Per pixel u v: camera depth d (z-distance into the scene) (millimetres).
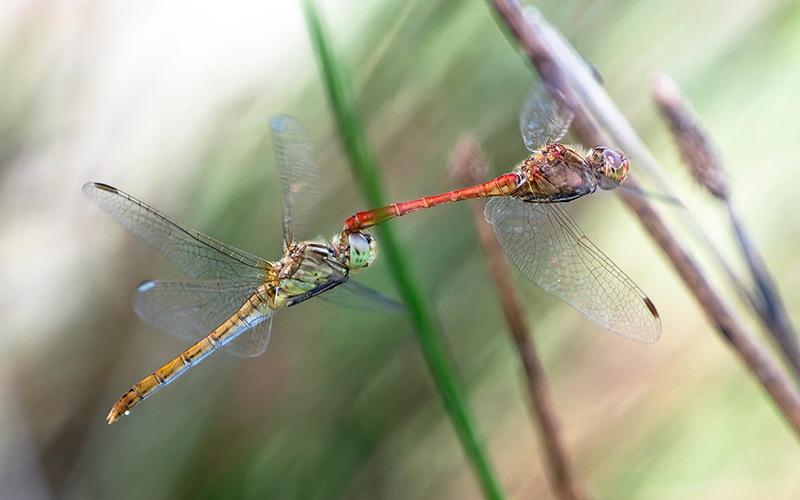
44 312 749
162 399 747
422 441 746
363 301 704
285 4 743
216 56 745
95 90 749
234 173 741
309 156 702
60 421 747
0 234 747
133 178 747
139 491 744
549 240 697
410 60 734
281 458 743
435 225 736
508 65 730
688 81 742
